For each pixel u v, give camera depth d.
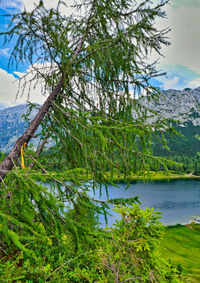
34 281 1.71
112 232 2.32
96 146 2.58
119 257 2.12
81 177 2.51
